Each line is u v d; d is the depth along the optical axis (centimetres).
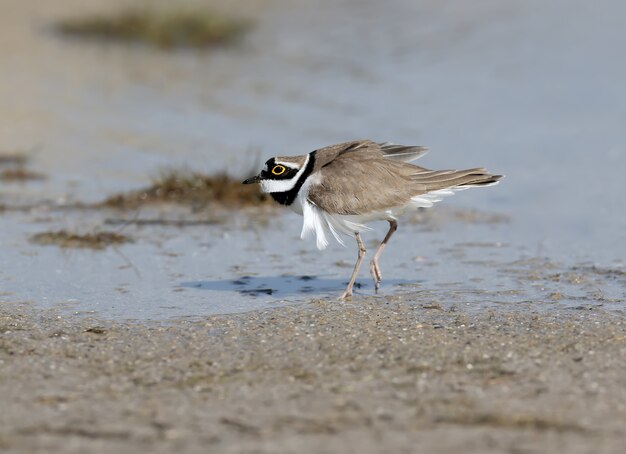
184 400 832
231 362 930
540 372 886
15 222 1521
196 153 1898
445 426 770
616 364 905
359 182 1136
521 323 1041
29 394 848
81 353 959
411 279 1260
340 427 771
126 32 3014
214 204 1636
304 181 1164
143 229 1503
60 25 3066
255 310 1117
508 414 792
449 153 1858
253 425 777
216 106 2262
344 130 2030
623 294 1170
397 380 873
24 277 1263
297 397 836
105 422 785
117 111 2227
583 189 1662
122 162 1867
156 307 1138
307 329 1027
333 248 1420
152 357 947
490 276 1263
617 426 767
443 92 2284
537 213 1565
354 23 2970
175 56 2811
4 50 2812
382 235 1480
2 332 1028
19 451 732
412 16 2983
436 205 1631
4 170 1802
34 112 2206
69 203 1633
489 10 2939
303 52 2736
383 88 2350
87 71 2605
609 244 1404
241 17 3083
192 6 3167
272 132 2034
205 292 1206
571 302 1135
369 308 1110
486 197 1661
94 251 1388
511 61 2478
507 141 1923
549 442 738
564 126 1998
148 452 728
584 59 2431
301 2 3272
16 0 3366
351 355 941
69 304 1149
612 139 1906
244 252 1398
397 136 1972
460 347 959
